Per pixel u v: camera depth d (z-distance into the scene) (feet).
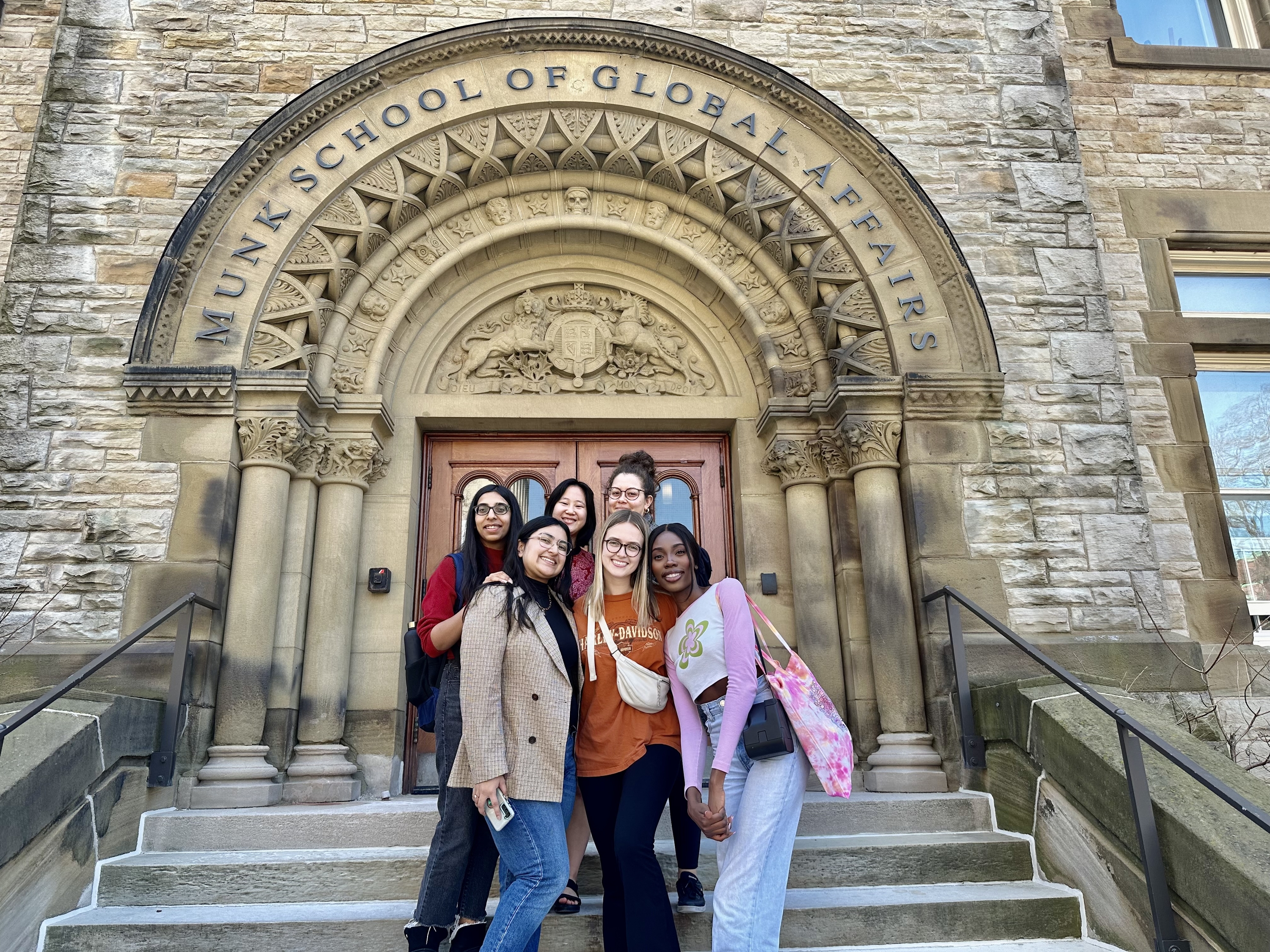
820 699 10.73
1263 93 25.55
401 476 21.42
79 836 12.78
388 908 12.58
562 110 22.17
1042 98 23.70
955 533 19.60
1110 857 12.49
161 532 18.35
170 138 21.62
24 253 20.35
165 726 15.87
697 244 22.91
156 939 11.59
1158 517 21.85
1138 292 23.63
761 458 22.20
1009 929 12.47
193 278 19.90
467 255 22.43
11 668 17.04
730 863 10.07
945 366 20.63
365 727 19.42
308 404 19.66
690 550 11.45
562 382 22.61
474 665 9.71
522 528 10.91
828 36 23.97
